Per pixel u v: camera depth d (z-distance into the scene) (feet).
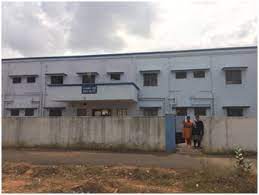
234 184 25.09
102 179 26.86
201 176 27.55
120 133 45.01
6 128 48.96
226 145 41.50
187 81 78.74
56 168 30.71
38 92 86.12
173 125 43.60
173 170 30.04
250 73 75.46
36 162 34.81
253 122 41.22
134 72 81.56
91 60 84.23
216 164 30.60
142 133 44.24
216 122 42.24
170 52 80.33
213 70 77.46
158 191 23.43
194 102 77.41
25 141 48.14
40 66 86.99
